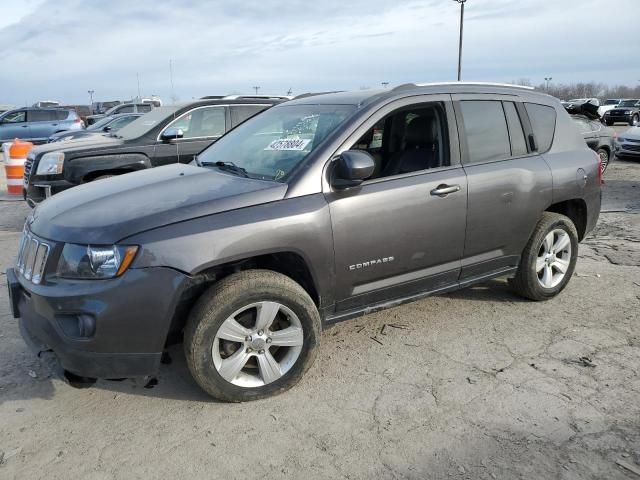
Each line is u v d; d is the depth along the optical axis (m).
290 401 3.25
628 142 14.07
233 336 3.10
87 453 2.80
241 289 3.04
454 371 3.57
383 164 4.11
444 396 3.28
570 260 4.75
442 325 4.26
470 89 4.18
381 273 3.60
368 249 3.48
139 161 7.43
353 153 3.25
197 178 3.58
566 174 4.55
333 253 3.34
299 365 3.31
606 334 4.09
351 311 3.60
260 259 3.43
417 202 3.64
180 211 3.00
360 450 2.80
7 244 6.92
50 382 3.48
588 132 11.52
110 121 16.11
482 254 4.15
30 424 3.05
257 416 3.11
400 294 3.79
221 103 8.12
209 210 3.04
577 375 3.50
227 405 3.22
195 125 7.91
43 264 2.96
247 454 2.79
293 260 3.33
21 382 3.48
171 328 3.19
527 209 4.28
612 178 11.64
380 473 2.63
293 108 4.28
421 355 3.79
